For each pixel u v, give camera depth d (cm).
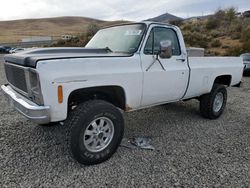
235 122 548
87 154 333
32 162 346
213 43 2669
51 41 5691
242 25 3156
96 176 316
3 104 641
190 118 566
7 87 408
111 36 444
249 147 413
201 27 3581
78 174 319
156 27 413
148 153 382
